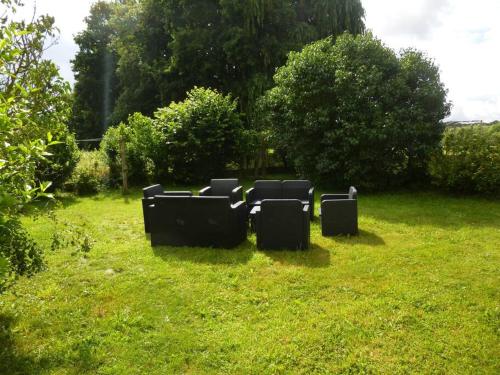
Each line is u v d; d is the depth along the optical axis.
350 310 3.93
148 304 4.16
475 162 9.83
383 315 3.83
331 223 6.60
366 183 11.00
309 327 3.63
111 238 6.77
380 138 9.98
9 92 3.88
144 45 21.39
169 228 6.14
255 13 16.48
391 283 4.58
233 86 17.81
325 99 11.36
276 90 12.09
